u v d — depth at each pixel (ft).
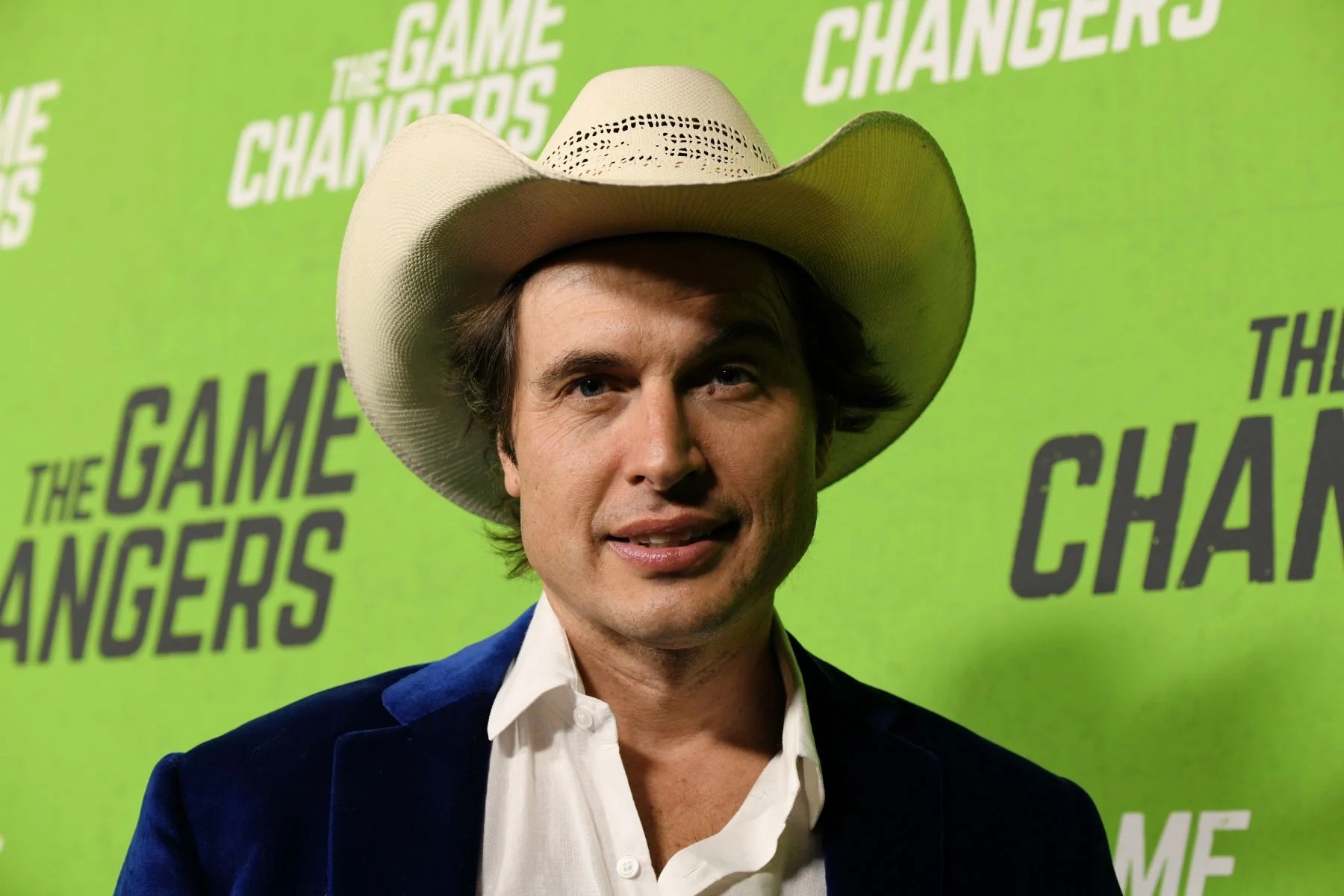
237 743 3.35
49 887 6.30
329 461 6.23
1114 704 5.02
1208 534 4.99
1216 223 5.13
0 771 6.47
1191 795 4.90
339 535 6.15
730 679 3.34
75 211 6.86
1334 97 5.07
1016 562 5.21
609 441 3.08
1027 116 5.41
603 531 3.08
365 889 3.03
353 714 3.37
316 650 6.09
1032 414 5.25
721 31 5.86
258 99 6.61
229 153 6.63
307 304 6.38
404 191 3.36
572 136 3.36
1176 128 5.22
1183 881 4.88
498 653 3.49
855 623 5.37
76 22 7.00
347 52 6.48
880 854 3.27
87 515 6.59
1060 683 5.09
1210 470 5.02
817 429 3.67
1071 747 5.05
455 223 3.30
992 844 3.41
